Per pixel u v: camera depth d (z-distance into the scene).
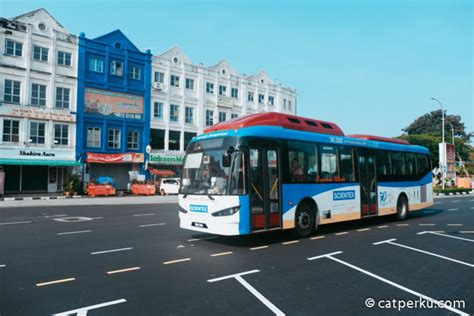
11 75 27.75
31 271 6.78
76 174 30.41
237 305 5.04
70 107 30.62
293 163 10.11
